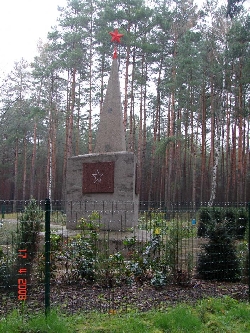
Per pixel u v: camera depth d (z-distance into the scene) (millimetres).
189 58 24359
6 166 40312
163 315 4699
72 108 26922
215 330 4449
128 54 25516
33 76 29922
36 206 6488
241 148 26188
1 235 7086
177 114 30734
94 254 6762
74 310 5051
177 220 7145
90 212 10773
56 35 26875
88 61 26766
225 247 7152
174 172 30391
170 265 6668
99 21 26500
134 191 11164
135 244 7531
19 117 33469
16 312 4816
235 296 5895
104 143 12312
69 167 11641
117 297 5730
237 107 26297
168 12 27688
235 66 26047
